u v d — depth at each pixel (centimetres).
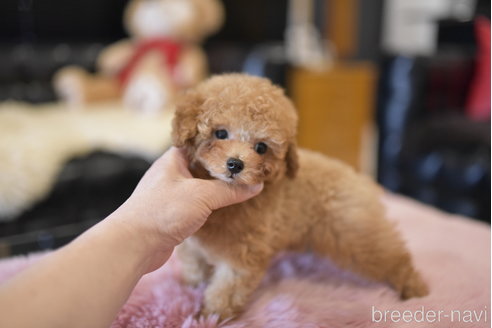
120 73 248
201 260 86
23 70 250
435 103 226
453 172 192
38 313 48
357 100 320
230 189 71
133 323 72
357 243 87
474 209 187
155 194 67
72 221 182
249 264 78
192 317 74
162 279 86
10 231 171
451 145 199
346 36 437
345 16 430
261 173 73
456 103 232
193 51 248
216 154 72
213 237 77
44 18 276
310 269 92
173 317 74
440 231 108
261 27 366
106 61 250
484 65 216
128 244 61
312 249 94
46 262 54
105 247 58
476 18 236
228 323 72
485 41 218
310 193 89
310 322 71
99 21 295
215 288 78
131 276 59
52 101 254
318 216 89
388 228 90
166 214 65
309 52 340
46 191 174
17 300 48
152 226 64
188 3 253
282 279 88
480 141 191
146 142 190
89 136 194
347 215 88
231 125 73
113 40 302
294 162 81
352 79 312
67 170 179
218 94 75
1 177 164
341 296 81
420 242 102
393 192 225
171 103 218
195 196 66
